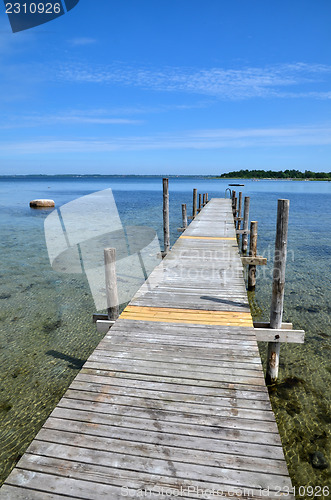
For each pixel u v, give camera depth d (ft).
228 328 12.72
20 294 26.68
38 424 12.83
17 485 6.27
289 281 30.60
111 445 7.21
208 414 8.13
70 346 18.69
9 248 44.29
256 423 7.82
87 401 8.65
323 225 69.31
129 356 10.83
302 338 13.58
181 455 6.93
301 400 14.23
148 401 8.63
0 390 14.85
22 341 19.24
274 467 6.64
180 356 10.78
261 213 90.17
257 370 9.95
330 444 11.85
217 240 28.68
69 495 6.06
